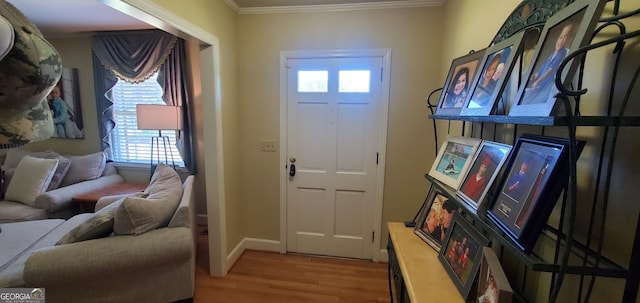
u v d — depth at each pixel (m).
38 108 0.63
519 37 0.95
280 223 2.69
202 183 3.28
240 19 2.44
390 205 2.50
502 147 0.98
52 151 3.36
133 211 1.58
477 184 1.03
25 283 1.41
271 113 2.54
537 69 0.79
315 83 2.44
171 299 1.79
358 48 2.32
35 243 1.91
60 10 2.48
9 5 0.56
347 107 2.43
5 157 3.35
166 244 1.62
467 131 1.57
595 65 0.73
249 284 2.22
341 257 2.65
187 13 1.70
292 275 2.35
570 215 0.59
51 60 0.60
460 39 1.79
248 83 2.52
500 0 1.27
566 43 0.69
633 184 0.63
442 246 1.27
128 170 3.47
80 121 3.48
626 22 0.65
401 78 2.31
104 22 2.80
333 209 2.60
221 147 2.20
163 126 2.84
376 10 2.26
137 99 3.36
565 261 0.61
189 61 3.09
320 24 2.35
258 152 2.61
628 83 0.64
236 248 2.58
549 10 0.89
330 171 2.55
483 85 1.09
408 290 1.08
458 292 1.04
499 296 0.75
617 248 0.67
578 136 0.78
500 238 0.76
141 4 1.33
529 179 0.76
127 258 1.53
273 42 2.43
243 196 2.71
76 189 2.90
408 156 2.40
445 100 1.46
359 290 2.16
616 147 0.67
